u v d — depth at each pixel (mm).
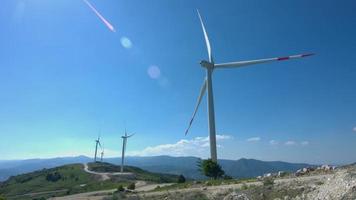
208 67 95062
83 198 94125
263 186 48656
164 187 86438
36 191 184000
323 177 47250
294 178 56844
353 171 39062
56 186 194250
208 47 97938
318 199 35219
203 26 100562
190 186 76438
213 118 93562
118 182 161125
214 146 92312
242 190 49781
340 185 35438
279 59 91438
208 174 90375
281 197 40688
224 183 69875
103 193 105062
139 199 66750
